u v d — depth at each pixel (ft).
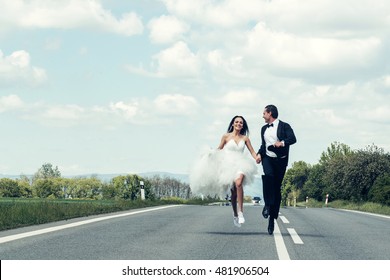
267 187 50.42
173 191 654.94
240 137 53.52
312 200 477.36
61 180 655.35
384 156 282.36
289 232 53.42
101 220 62.59
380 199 222.48
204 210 87.76
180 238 46.73
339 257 38.93
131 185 557.74
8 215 57.36
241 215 51.55
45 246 40.70
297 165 654.94
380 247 44.47
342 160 295.89
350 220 74.54
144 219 64.95
